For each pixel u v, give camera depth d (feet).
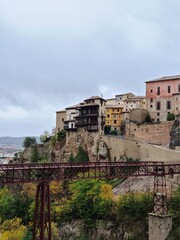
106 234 233.55
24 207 293.02
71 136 408.05
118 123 415.85
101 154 360.69
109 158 360.69
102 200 250.78
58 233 253.03
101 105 402.52
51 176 147.54
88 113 400.26
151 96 415.64
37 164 146.30
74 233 248.93
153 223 199.41
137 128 384.47
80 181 284.20
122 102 466.70
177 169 242.17
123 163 192.85
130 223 225.56
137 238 214.69
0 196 331.57
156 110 409.28
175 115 376.48
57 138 437.99
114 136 375.04
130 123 391.04
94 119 392.06
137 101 420.77
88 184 271.08
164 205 202.08
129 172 197.67
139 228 219.20
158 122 375.04
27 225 271.69
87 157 379.55
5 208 296.71
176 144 334.85
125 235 222.48
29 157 472.03
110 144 363.97
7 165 137.49
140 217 224.94
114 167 184.85
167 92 403.95
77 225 251.80
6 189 347.56
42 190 143.74
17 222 256.93
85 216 251.39
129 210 231.50
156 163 225.76
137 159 336.29
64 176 155.63
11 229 246.68
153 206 207.21
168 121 363.15
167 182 271.08
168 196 235.40
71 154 385.70
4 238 225.97
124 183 293.02
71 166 156.87
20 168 138.62
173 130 345.10
